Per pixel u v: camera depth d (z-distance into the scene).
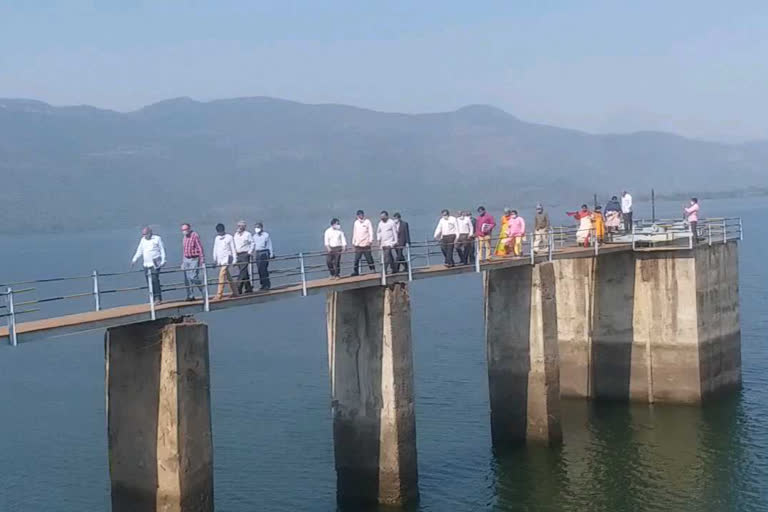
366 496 31.50
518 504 32.03
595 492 33.09
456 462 36.34
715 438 38.50
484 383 49.97
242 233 29.08
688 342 42.38
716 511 31.28
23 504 33.34
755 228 178.00
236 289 27.80
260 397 48.62
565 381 45.62
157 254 26.14
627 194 45.84
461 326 70.62
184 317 24.55
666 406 43.12
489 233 37.66
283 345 66.00
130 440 24.14
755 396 44.72
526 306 36.94
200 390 24.06
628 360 43.88
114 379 24.41
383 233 33.50
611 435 39.34
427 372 53.22
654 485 33.66
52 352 65.50
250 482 34.84
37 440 41.66
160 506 23.67
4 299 95.00
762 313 68.88
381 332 30.56
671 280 42.53
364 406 31.22
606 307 44.25
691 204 43.91
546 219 43.09
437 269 33.44
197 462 23.89
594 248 41.34
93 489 34.84
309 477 35.19
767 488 33.09
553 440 37.16
